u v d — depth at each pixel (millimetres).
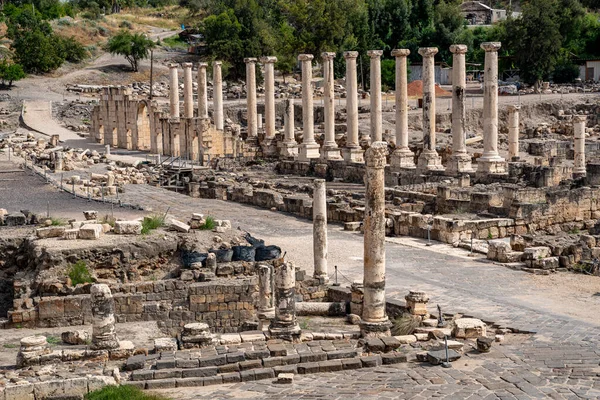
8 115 120875
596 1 190250
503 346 33750
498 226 56750
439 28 160250
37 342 32656
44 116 122250
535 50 148875
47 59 149375
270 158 97312
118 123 106750
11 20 163125
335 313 41062
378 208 35938
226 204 71188
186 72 99688
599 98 133000
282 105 130500
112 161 89938
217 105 98500
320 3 156625
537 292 43062
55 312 38719
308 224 62531
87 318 39031
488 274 46906
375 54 81562
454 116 75188
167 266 42656
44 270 40500
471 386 28578
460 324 35156
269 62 97125
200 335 33750
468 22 184375
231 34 157125
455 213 61375
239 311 40438
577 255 48750
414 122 119312
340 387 29172
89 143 108812
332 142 87688
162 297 40031
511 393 27766
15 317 38500
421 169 77688
